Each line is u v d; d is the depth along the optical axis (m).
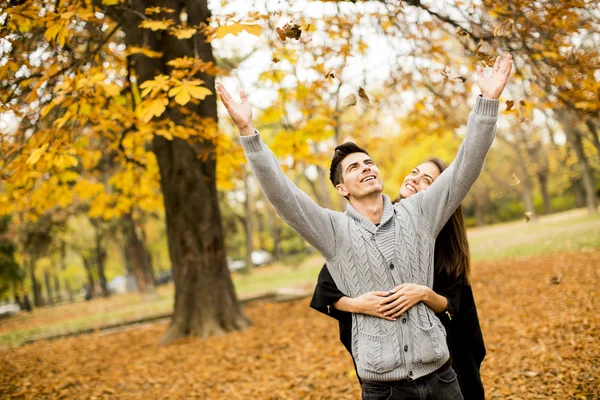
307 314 8.73
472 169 2.04
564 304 6.44
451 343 2.51
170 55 6.80
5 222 15.86
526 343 5.07
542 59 4.50
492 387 4.03
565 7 3.65
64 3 3.87
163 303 16.41
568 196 46.31
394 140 22.31
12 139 4.95
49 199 6.08
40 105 4.58
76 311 19.69
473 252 16.78
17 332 13.28
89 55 4.64
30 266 24.20
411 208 2.18
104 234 18.28
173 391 5.02
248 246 29.41
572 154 28.03
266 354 6.09
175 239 7.74
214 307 7.68
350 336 2.25
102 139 8.47
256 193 36.72
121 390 5.26
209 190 7.76
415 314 2.03
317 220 2.10
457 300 2.33
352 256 2.10
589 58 4.13
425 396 2.01
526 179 27.92
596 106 4.66
